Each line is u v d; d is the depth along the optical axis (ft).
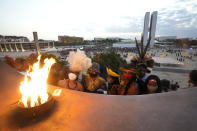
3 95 2.69
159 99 2.56
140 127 1.74
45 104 2.07
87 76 7.13
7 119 1.97
